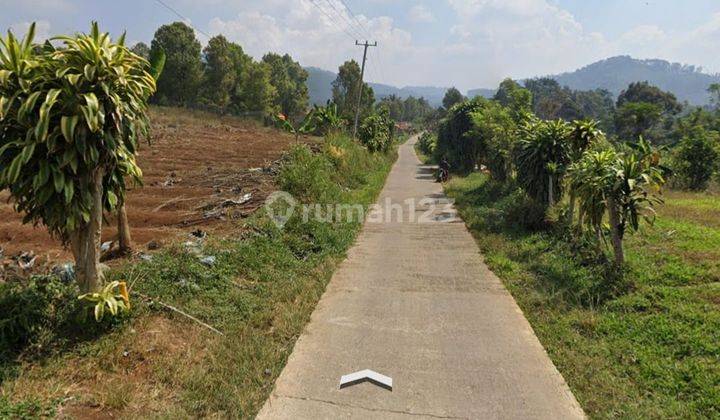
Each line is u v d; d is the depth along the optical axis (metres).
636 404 3.59
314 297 5.87
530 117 14.42
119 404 3.36
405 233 10.09
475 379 4.05
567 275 6.37
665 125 48.94
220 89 39.59
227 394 3.61
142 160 14.77
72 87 3.75
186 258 5.73
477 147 21.11
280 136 25.55
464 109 23.81
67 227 3.92
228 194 10.16
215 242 6.60
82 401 3.35
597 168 6.69
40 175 3.72
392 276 6.98
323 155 15.28
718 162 17.33
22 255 6.14
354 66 54.44
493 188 14.17
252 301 5.32
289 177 10.60
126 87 4.09
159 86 35.72
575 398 3.77
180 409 3.37
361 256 8.15
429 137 46.78
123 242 6.25
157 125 24.05
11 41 3.71
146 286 4.95
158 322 4.47
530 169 10.31
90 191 4.04
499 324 5.21
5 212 8.28
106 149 3.96
